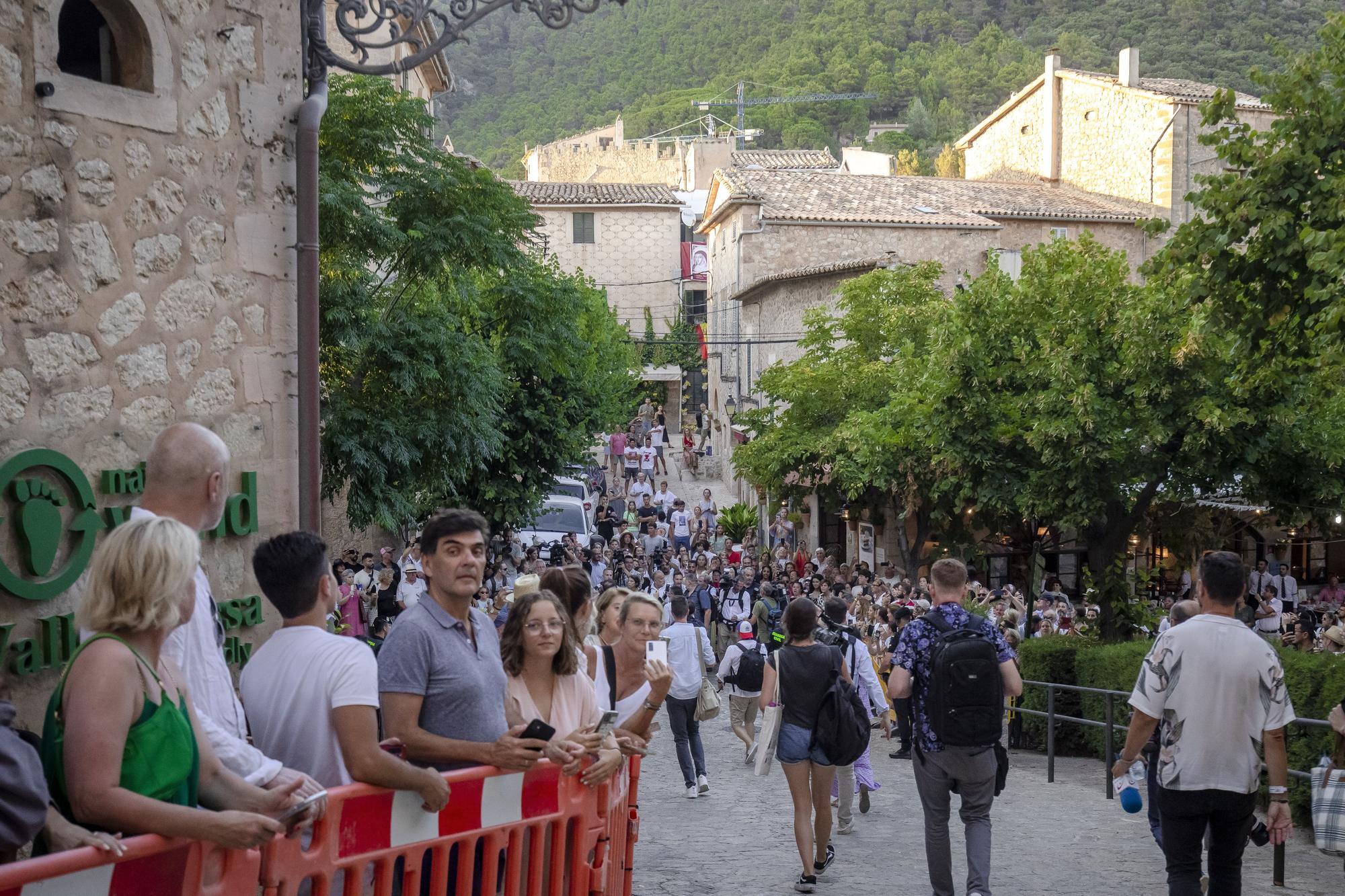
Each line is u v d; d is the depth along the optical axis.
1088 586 17.98
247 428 6.17
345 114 16.45
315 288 6.50
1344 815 5.92
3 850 2.82
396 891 3.76
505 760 3.99
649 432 52.31
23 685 4.87
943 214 41.56
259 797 3.24
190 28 5.88
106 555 3.07
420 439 16.64
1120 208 41.56
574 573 6.50
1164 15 114.56
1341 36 12.05
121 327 5.46
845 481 25.58
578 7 6.62
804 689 7.53
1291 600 27.36
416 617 4.25
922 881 7.64
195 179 5.89
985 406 18.69
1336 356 11.13
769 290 41.88
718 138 81.81
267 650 3.89
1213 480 16.89
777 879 7.72
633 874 7.64
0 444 4.91
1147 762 7.43
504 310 20.88
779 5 155.88
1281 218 11.60
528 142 147.62
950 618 6.65
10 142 5.00
